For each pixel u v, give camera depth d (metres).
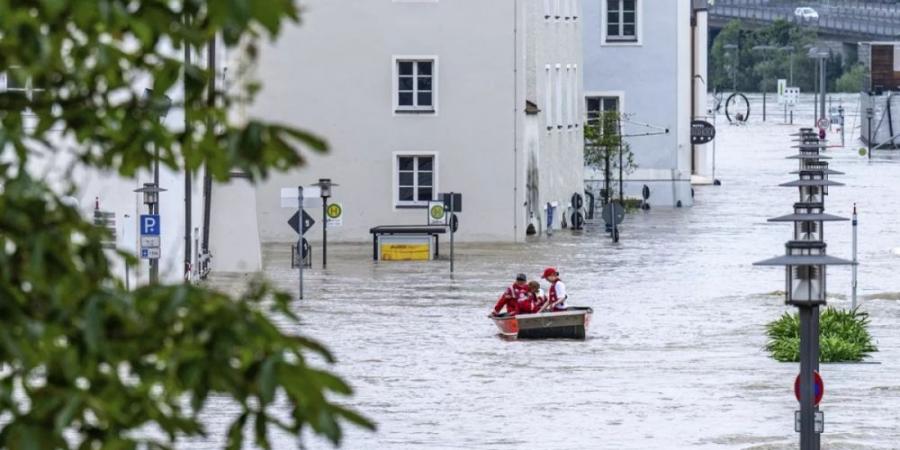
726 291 108.06
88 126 13.45
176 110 14.39
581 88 175.25
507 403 64.38
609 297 104.81
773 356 78.19
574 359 77.81
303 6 13.02
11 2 12.06
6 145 13.14
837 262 39.91
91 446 12.65
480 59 143.12
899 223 162.75
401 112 142.62
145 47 13.10
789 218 50.66
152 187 82.88
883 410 61.94
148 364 12.67
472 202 143.75
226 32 12.44
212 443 52.03
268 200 141.25
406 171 143.25
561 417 61.12
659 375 72.31
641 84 195.12
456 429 58.44
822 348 77.00
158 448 12.89
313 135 13.10
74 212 13.09
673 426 59.12
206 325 12.75
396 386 68.69
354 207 142.88
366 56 142.38
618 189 193.25
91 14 12.28
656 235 153.38
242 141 13.02
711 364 76.00
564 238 150.25
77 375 12.49
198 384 12.62
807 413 41.28
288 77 142.38
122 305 12.66
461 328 88.69
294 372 12.72
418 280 113.06
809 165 84.56
